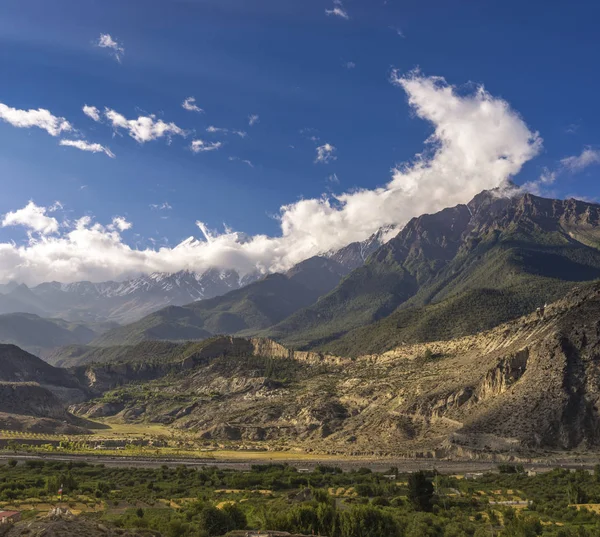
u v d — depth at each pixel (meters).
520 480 169.25
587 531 109.19
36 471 192.12
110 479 186.88
